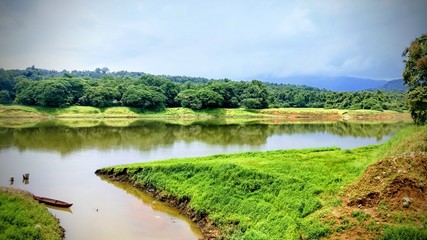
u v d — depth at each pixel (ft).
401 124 349.00
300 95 558.15
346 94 529.45
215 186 103.91
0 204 88.17
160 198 114.01
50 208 105.70
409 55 164.25
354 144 211.00
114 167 138.62
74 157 168.35
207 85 519.60
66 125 293.23
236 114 418.92
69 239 85.30
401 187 71.31
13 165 152.46
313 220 71.92
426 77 159.33
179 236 88.69
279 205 83.66
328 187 85.20
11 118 340.59
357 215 68.74
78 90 411.95
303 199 81.71
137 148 191.42
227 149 189.47
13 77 505.66
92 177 137.18
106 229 91.91
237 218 87.35
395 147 104.73
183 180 116.57
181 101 436.76
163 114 399.44
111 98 403.75
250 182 97.81
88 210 104.88
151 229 92.63
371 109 470.39
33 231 76.59
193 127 295.89
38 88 372.58
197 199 102.06
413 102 152.97
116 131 259.60
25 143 202.69
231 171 105.91
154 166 128.57
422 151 90.79
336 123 357.20
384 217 66.39
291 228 71.46
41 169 146.92
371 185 76.13
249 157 132.87
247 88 479.82
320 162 113.29
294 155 131.34
